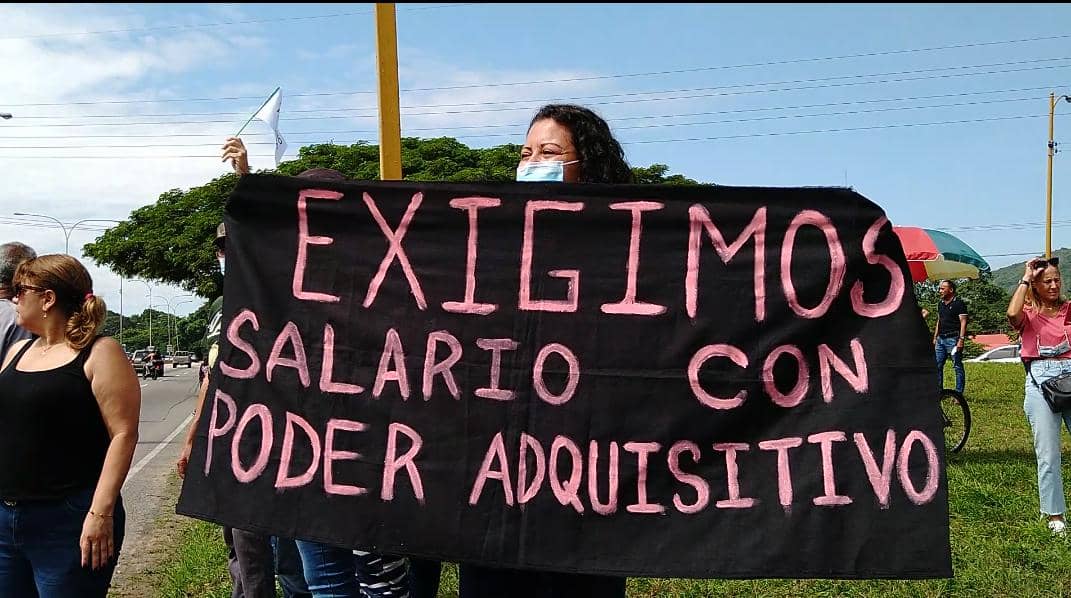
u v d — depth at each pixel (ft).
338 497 9.99
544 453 9.77
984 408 43.62
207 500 10.23
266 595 12.92
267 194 10.61
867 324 9.87
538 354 9.97
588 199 10.16
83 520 10.94
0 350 15.21
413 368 10.11
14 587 11.09
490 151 95.55
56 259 11.30
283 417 10.25
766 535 9.49
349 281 10.39
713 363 9.85
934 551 9.35
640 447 9.71
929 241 34.12
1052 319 19.61
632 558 9.50
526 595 9.75
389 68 13.85
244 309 10.50
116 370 11.03
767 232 10.04
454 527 9.72
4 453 10.79
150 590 17.90
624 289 10.03
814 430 9.68
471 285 10.19
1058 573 16.53
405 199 10.44
